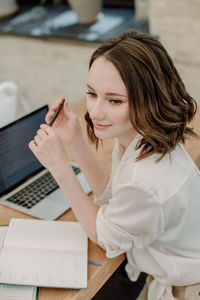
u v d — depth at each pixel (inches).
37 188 48.7
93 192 48.6
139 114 32.7
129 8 123.3
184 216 36.0
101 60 32.7
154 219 34.0
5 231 40.8
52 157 36.8
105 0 125.5
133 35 33.5
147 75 31.8
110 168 52.6
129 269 43.1
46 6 136.7
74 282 35.3
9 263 36.4
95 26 114.7
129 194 33.6
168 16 91.4
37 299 34.3
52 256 37.7
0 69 131.9
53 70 120.9
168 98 33.4
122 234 35.6
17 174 48.6
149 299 41.8
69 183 37.3
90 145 58.6
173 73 34.4
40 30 116.8
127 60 31.5
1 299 33.9
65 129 44.0
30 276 35.3
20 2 139.5
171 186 34.4
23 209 44.8
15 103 75.3
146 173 33.9
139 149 36.1
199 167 55.7
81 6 112.3
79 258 37.9
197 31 89.4
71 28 115.5
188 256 39.0
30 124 50.0
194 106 38.7
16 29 119.6
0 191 46.5
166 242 38.3
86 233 38.7
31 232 40.4
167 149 34.3
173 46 94.7
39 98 129.6
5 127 46.4
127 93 32.2
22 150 49.1
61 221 42.4
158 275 40.0
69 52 114.1
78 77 117.2
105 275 38.1
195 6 86.2
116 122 33.9
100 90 32.8
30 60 123.7
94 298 60.7
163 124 33.4
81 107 71.4
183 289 40.8
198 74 93.5
